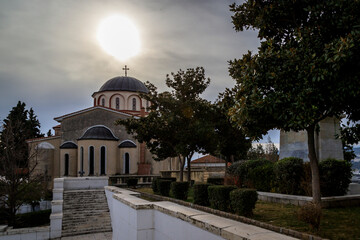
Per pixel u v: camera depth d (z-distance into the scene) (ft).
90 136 114.62
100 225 57.26
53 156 122.42
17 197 66.13
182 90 58.59
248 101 24.06
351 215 24.93
